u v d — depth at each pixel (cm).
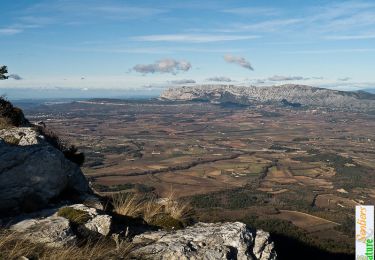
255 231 1089
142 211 1285
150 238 1036
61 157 1246
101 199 1353
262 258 1030
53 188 1173
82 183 1375
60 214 1040
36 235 908
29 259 796
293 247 2628
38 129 1806
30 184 1129
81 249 886
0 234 878
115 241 994
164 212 1300
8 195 1077
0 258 770
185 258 923
